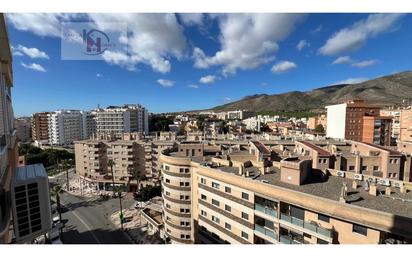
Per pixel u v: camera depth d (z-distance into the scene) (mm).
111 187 83250
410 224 18219
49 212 16922
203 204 35219
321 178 28719
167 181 41188
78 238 53156
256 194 27250
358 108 86312
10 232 15266
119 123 142750
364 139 86188
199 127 169500
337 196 23641
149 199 72062
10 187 15289
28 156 103188
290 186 26453
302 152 44562
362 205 21688
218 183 32344
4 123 18297
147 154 81750
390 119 84875
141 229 56031
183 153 44594
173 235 40656
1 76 17828
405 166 39344
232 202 30406
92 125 165875
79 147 86062
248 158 39250
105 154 84375
